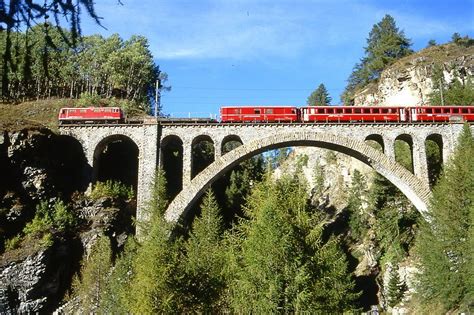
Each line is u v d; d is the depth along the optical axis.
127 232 53.47
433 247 43.56
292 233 22.06
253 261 21.88
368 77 100.75
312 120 59.34
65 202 52.69
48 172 52.31
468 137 53.34
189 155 55.78
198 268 28.41
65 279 48.97
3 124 52.06
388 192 69.19
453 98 72.75
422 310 48.41
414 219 65.62
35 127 52.91
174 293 26.88
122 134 56.16
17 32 7.24
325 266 22.36
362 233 72.38
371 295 62.06
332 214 84.94
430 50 91.00
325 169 95.25
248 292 21.73
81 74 78.75
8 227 48.53
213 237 43.59
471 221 41.34
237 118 58.47
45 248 47.09
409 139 59.69
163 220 33.72
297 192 24.02
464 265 40.91
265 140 56.81
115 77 81.88
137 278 28.47
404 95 84.38
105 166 61.59
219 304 28.50
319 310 21.41
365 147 57.12
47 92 76.56
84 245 50.31
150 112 88.12
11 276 45.88
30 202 50.81
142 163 54.78
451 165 49.25
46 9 7.15
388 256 62.97
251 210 26.02
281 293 21.22
